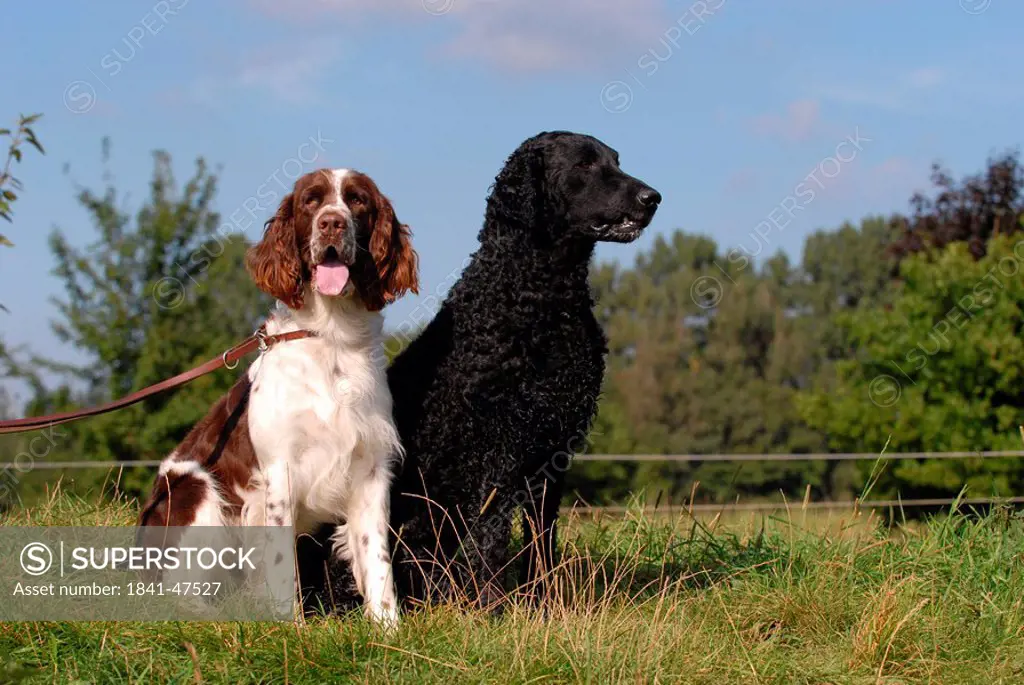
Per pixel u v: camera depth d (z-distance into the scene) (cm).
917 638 533
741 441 5462
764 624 579
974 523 712
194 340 2105
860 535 721
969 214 3105
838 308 6781
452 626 506
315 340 589
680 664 473
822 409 2727
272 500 579
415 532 646
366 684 436
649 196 629
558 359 632
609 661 463
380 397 602
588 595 632
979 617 579
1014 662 522
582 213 631
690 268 7131
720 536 801
